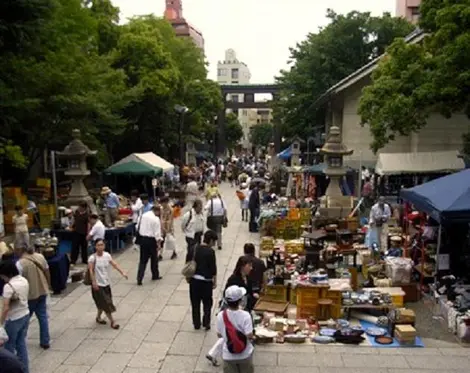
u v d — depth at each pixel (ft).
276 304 31.96
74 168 63.52
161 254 47.93
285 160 124.47
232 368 19.65
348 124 89.66
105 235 49.80
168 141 125.29
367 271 39.52
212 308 33.81
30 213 60.34
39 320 26.71
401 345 27.43
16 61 57.98
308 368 24.58
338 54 113.29
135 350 26.86
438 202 33.09
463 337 27.89
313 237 41.52
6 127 59.36
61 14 66.33
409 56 62.59
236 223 70.23
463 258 35.96
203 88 135.44
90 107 70.18
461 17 54.85
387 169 69.87
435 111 64.03
